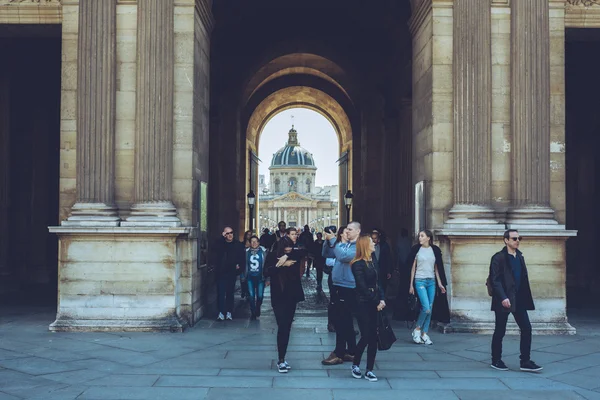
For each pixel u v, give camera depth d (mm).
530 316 16875
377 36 34781
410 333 16750
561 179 17828
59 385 10977
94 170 17078
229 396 10383
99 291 16547
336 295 12734
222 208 36188
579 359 13445
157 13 17312
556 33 18078
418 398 10398
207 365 12625
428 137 18344
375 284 11648
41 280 29703
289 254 12375
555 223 17094
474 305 16875
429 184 18156
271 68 42375
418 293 15289
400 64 30156
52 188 30594
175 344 14773
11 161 29047
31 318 18625
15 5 18344
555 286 16938
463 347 14750
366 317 11578
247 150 45531
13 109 29094
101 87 17219
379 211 36531
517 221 17125
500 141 17781
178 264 17016
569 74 28672
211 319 18844
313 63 42156
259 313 19453
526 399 10383
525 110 17422
